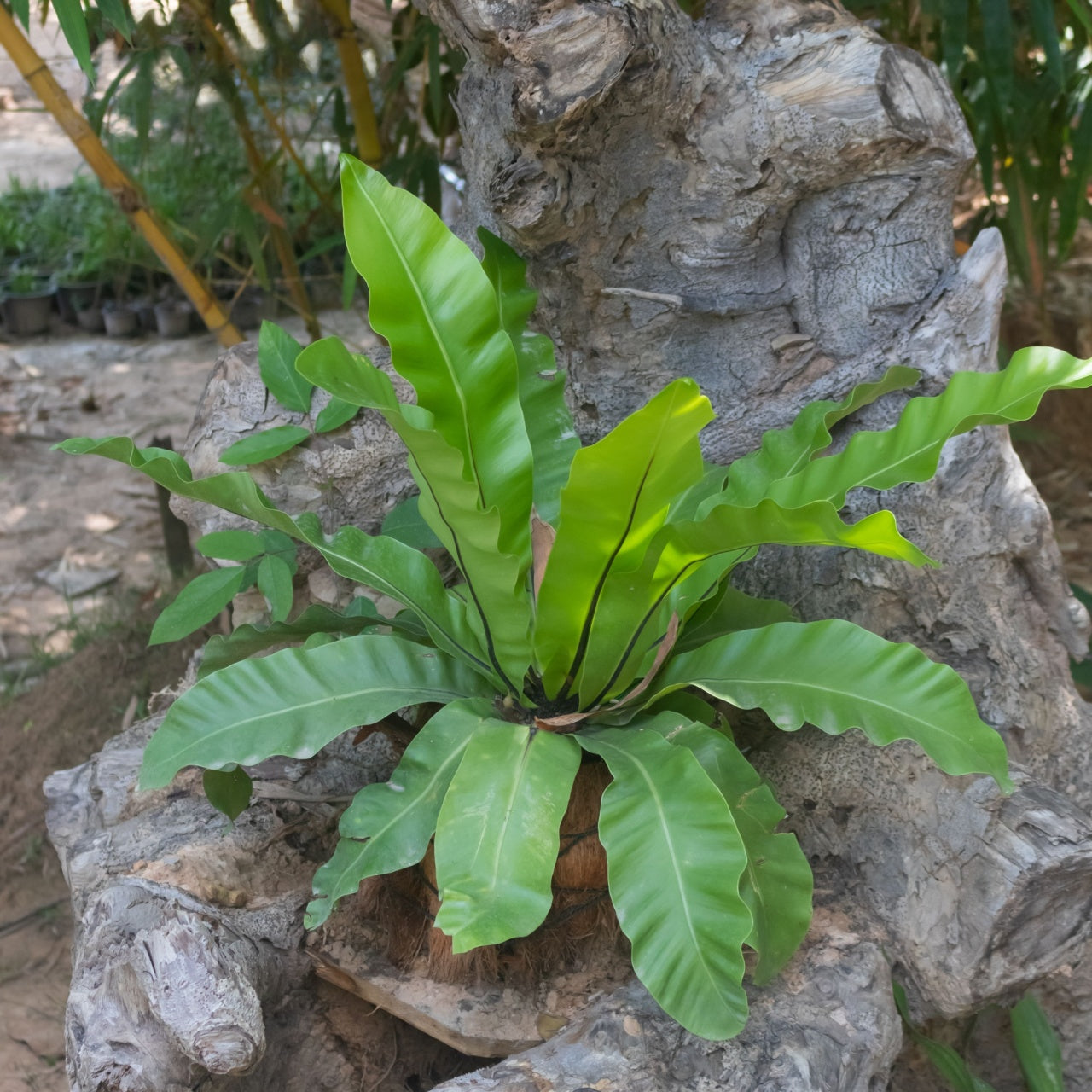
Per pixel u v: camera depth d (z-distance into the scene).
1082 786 0.97
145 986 0.75
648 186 0.95
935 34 1.52
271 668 0.78
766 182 0.94
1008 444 0.99
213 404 1.04
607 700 0.80
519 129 0.82
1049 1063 0.92
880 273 0.99
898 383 0.84
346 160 0.67
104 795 1.00
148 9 1.49
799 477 0.75
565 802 0.69
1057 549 0.98
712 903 0.64
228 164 2.43
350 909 0.91
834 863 0.92
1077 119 1.91
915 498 0.96
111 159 1.42
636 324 1.01
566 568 0.71
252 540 0.98
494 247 0.90
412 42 1.40
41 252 3.47
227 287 3.13
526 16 0.80
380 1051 0.94
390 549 0.84
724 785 0.75
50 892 1.51
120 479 2.55
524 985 0.85
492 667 0.80
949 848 0.85
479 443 0.73
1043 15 1.22
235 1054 0.72
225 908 0.87
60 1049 1.27
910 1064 0.98
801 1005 0.78
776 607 0.88
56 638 1.94
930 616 0.96
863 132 0.92
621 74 0.82
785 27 0.94
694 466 0.64
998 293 0.97
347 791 1.02
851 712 0.71
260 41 1.76
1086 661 1.19
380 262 0.68
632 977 0.85
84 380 3.03
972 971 0.82
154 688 1.72
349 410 0.99
